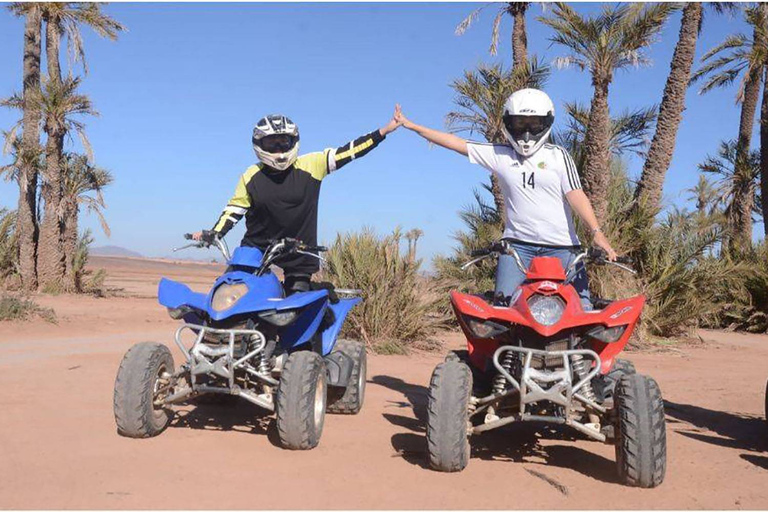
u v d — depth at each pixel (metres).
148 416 5.42
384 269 12.23
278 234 6.26
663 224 14.42
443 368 4.98
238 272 5.54
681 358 12.10
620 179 14.76
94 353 10.53
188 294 5.59
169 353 5.74
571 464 5.23
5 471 4.59
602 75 13.45
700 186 37.59
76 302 22.11
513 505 4.27
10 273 27.06
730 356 12.55
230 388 5.35
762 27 23.84
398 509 4.13
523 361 4.87
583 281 5.76
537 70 15.41
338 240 12.49
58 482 4.39
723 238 14.73
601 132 13.55
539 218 5.83
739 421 6.96
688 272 14.04
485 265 14.47
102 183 27.34
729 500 4.48
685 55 15.54
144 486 4.36
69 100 25.67
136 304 22.44
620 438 4.66
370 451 5.39
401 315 12.02
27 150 25.59
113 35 26.58
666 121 15.59
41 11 26.23
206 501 4.14
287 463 4.98
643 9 13.20
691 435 6.32
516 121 5.68
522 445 5.75
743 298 18.84
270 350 5.60
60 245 26.70
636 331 13.80
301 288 6.22
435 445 4.78
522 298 4.92
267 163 5.99
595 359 4.78
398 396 7.89
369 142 6.29
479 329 4.95
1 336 12.38
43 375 8.34
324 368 5.68
